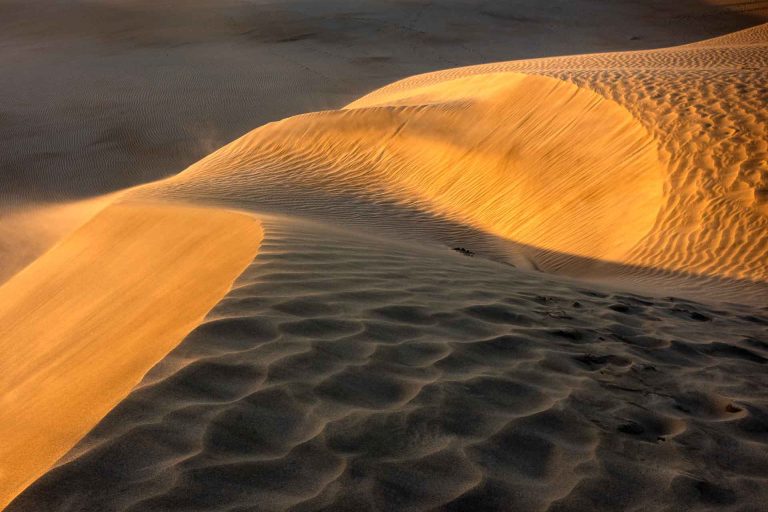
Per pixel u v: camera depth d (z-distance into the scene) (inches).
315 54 1747.0
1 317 403.5
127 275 354.0
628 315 211.6
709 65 932.0
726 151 507.5
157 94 1428.4
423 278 205.6
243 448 102.1
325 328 148.0
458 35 1973.4
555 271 462.0
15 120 1278.3
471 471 104.0
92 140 1210.0
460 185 658.2
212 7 2156.7
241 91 1465.3
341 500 93.4
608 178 541.3
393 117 775.7
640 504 102.2
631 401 138.9
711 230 438.0
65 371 225.8
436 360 142.1
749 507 104.8
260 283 172.1
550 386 139.2
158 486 91.0
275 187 698.8
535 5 2348.7
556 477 106.3
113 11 2101.4
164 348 158.1
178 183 727.7
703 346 187.6
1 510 86.4
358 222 579.5
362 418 114.9
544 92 693.3
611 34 2074.3
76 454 96.1
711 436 128.0
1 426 177.3
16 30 1923.0
